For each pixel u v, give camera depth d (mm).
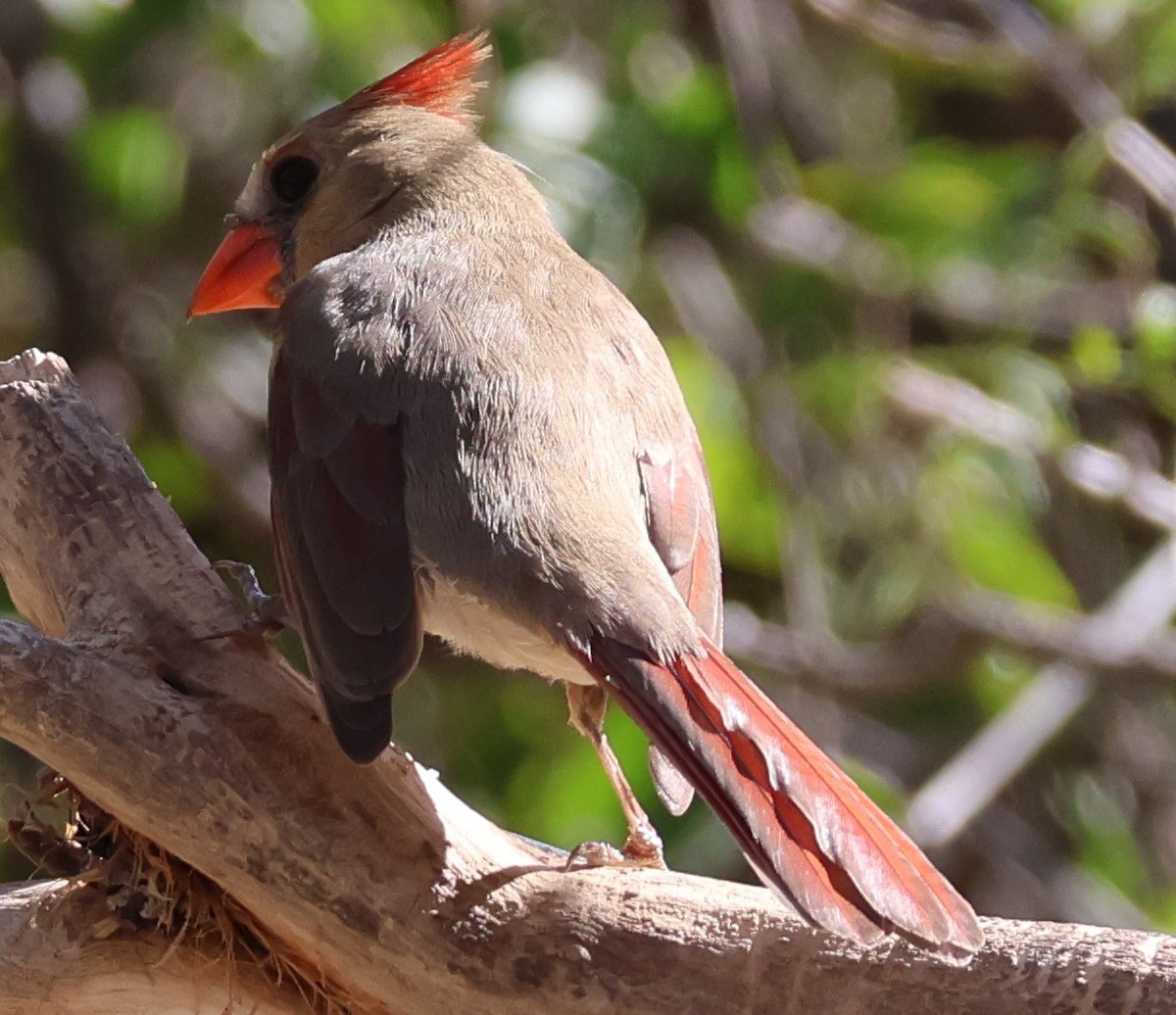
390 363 6375
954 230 11227
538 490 6078
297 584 6199
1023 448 10789
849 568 12031
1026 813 12320
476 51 7727
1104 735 12266
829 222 11258
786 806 5176
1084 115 11250
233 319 12125
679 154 10695
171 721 5449
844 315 11469
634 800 6637
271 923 5500
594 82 10859
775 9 12383
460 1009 5410
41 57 11414
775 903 5309
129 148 10859
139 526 6012
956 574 10945
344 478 6246
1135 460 11688
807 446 11469
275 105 11531
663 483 6449
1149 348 10391
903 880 4992
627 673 5621
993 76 12023
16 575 6195
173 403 11727
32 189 11430
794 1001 5203
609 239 10305
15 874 10031
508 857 5566
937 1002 5109
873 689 11000
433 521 6117
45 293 11625
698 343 10984
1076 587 12117
